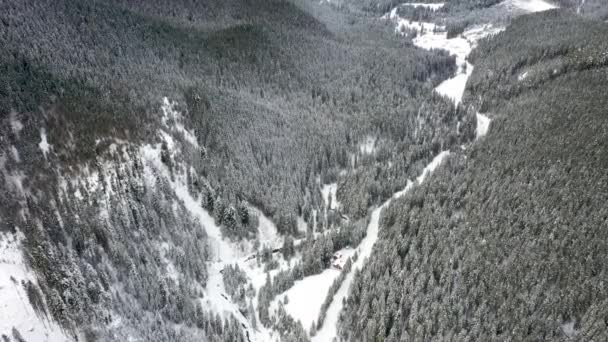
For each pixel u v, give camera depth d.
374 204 136.12
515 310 85.00
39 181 100.25
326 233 124.62
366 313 91.00
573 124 145.25
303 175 136.25
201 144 134.75
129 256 96.44
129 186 108.62
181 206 115.25
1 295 76.25
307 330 96.81
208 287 105.75
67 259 88.25
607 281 87.69
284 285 108.19
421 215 117.62
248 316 101.44
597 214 106.62
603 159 126.00
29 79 118.50
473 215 114.12
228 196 122.62
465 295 91.88
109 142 114.06
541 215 109.62
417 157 156.25
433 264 100.19
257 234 121.81
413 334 85.75
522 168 131.00
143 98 133.25
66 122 112.12
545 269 93.31
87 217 98.56
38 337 73.75
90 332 80.19
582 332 79.31
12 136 103.44
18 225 91.50
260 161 137.75
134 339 83.12
